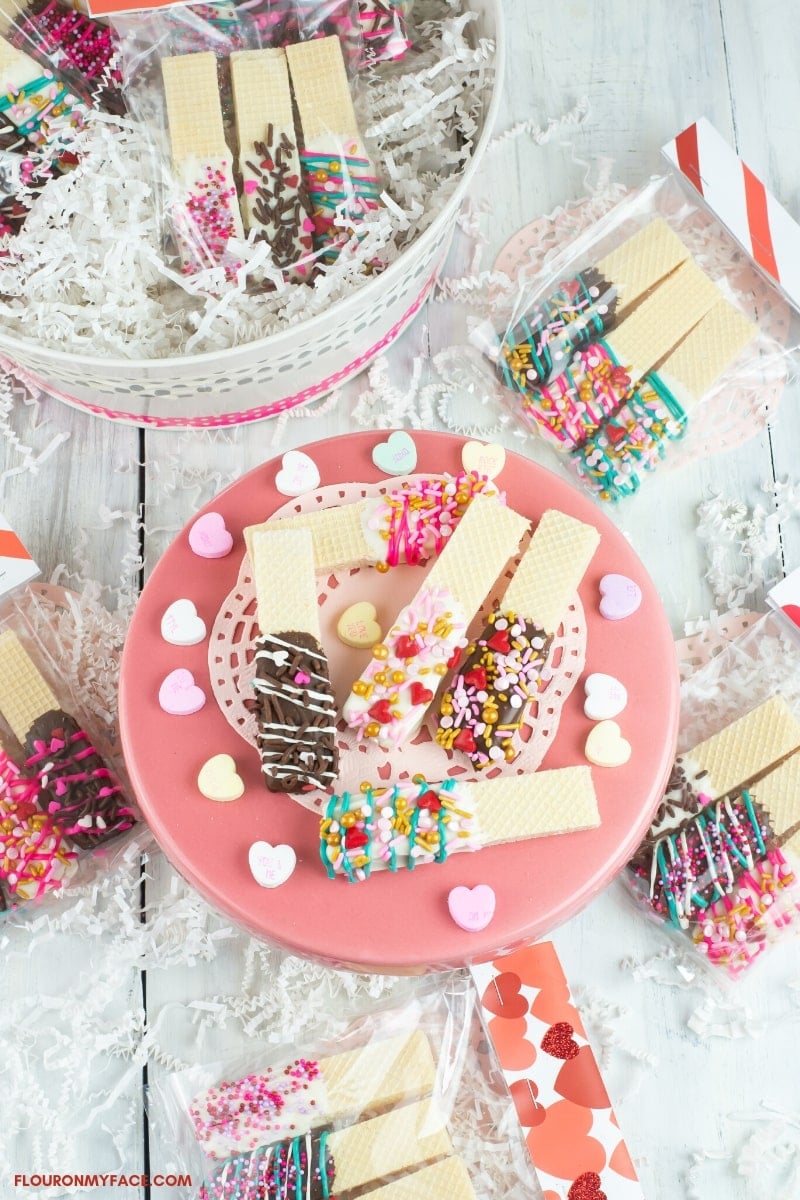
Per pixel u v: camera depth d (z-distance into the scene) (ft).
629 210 2.07
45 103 1.85
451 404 2.08
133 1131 1.87
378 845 1.67
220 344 1.86
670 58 2.20
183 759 1.74
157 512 2.05
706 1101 1.89
